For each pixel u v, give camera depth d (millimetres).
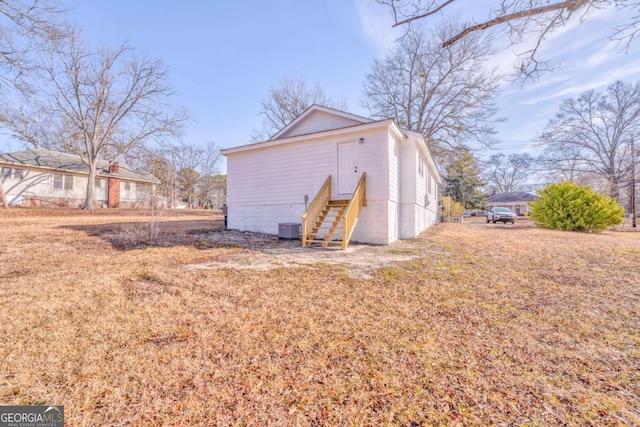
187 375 2156
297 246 7918
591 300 3715
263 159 10742
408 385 2066
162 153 24359
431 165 15219
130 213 17625
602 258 6148
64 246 6684
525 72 5520
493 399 1918
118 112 20500
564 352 2490
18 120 20859
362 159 9023
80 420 1721
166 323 3000
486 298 3807
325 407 1855
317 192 9703
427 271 5141
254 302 3633
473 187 31062
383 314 3301
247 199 11031
